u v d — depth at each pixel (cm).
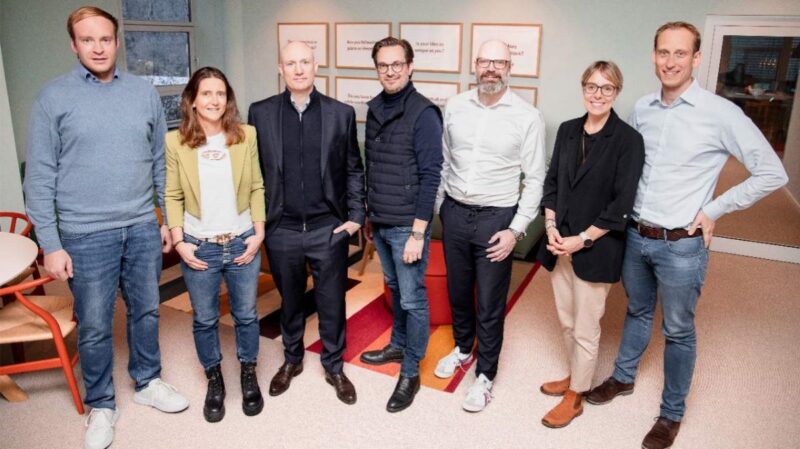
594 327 240
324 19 571
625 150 218
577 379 249
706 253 223
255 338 258
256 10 604
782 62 471
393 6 536
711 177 215
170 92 578
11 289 217
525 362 301
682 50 203
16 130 430
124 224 231
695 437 242
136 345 255
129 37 525
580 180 226
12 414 251
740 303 383
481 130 237
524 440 239
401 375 262
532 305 372
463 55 517
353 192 254
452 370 283
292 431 243
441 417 254
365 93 568
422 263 248
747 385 283
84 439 236
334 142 239
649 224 224
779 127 491
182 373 284
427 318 255
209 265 238
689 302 224
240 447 232
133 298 247
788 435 244
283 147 238
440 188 263
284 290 258
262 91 623
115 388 271
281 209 243
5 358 296
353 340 321
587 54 474
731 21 448
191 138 226
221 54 623
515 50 496
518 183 246
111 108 220
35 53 435
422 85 541
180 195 239
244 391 255
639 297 247
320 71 588
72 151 215
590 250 227
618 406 263
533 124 234
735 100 479
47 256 219
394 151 238
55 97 210
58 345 237
